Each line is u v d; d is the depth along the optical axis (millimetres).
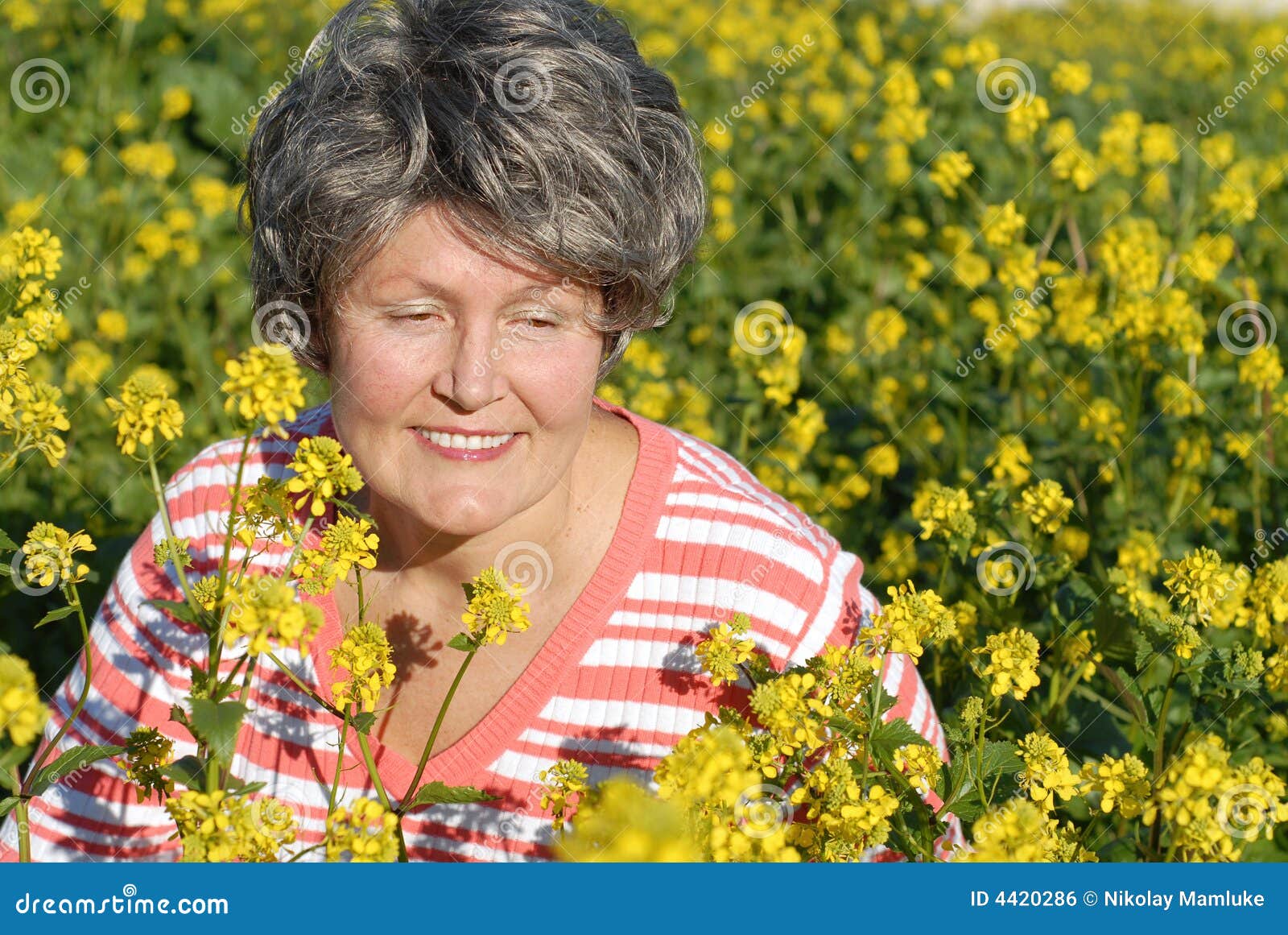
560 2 2232
